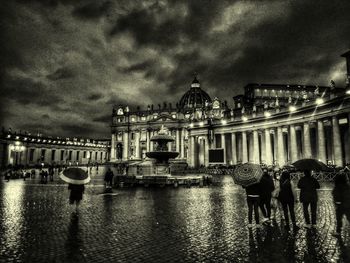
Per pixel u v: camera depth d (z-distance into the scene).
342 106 41.81
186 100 167.00
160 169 35.53
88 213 14.08
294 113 52.88
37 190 26.12
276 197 11.74
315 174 32.94
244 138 66.62
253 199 11.01
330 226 10.94
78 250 8.12
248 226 10.98
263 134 72.00
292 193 10.84
